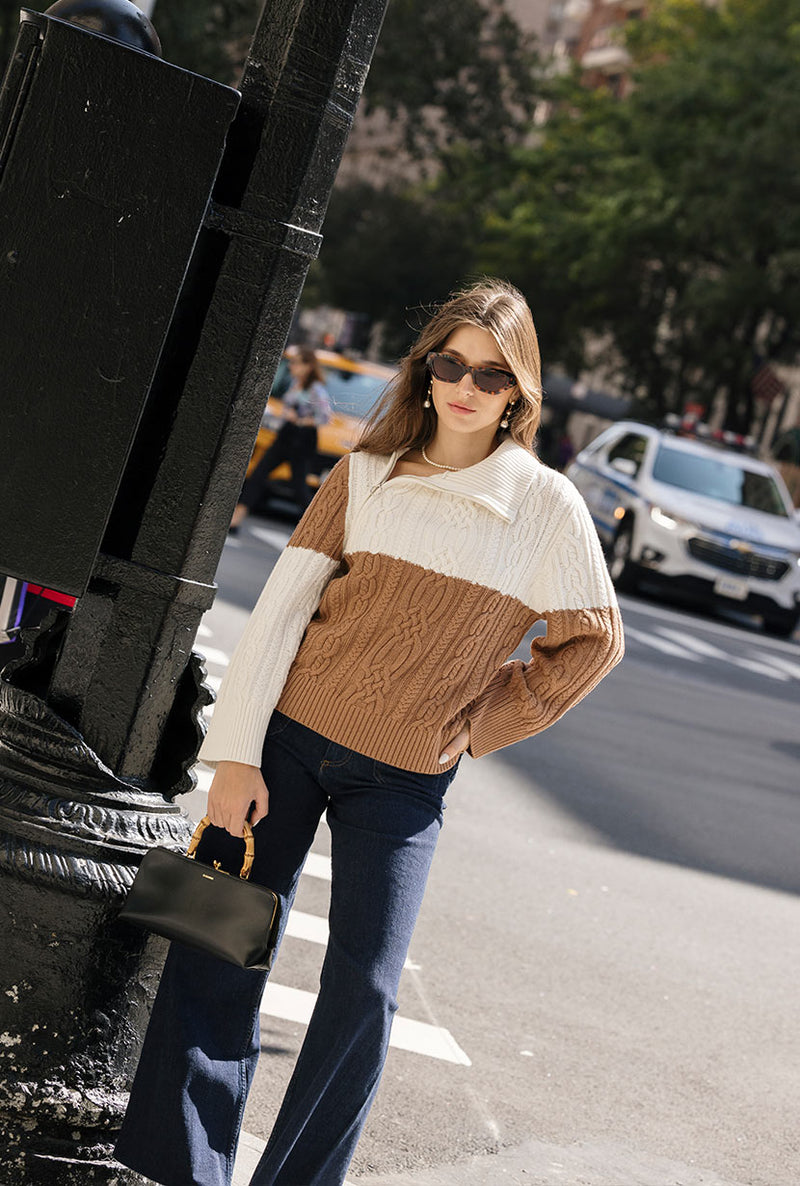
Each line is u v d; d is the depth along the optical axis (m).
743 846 8.57
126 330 2.96
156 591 3.12
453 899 6.53
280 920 3.12
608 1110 4.77
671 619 19.38
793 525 20.41
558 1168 4.29
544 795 8.80
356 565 3.08
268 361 3.11
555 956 6.08
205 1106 3.06
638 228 38.03
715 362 37.81
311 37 3.03
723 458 21.08
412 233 55.41
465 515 3.07
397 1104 4.51
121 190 2.93
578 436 64.69
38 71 2.91
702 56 38.69
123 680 3.16
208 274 3.07
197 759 3.23
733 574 19.69
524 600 3.14
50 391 2.97
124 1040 3.16
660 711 12.58
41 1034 3.09
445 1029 5.14
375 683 3.05
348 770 3.06
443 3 40.25
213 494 3.12
